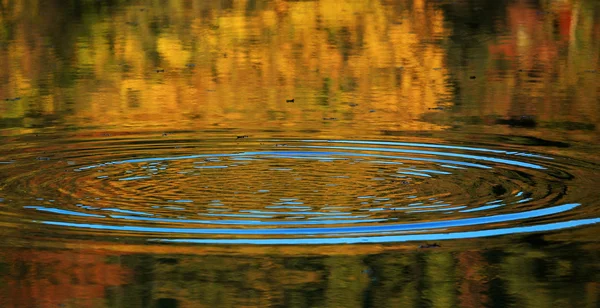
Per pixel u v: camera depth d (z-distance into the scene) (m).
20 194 15.28
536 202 14.80
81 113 23.66
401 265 12.09
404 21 41.44
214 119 22.69
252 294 11.11
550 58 32.69
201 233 13.23
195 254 12.45
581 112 23.53
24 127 21.73
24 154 18.56
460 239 13.05
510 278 11.73
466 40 36.66
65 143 19.73
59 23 41.09
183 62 32.03
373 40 36.66
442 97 25.83
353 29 39.22
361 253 12.52
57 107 24.53
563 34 38.09
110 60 32.56
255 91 26.86
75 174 16.78
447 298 11.06
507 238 13.06
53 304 10.87
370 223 13.73
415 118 22.81
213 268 12.00
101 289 11.24
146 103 25.11
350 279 11.68
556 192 15.45
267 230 13.39
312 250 12.60
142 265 12.05
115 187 15.84
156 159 18.08
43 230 13.33
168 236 13.12
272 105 24.61
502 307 10.80
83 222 13.70
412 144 19.56
